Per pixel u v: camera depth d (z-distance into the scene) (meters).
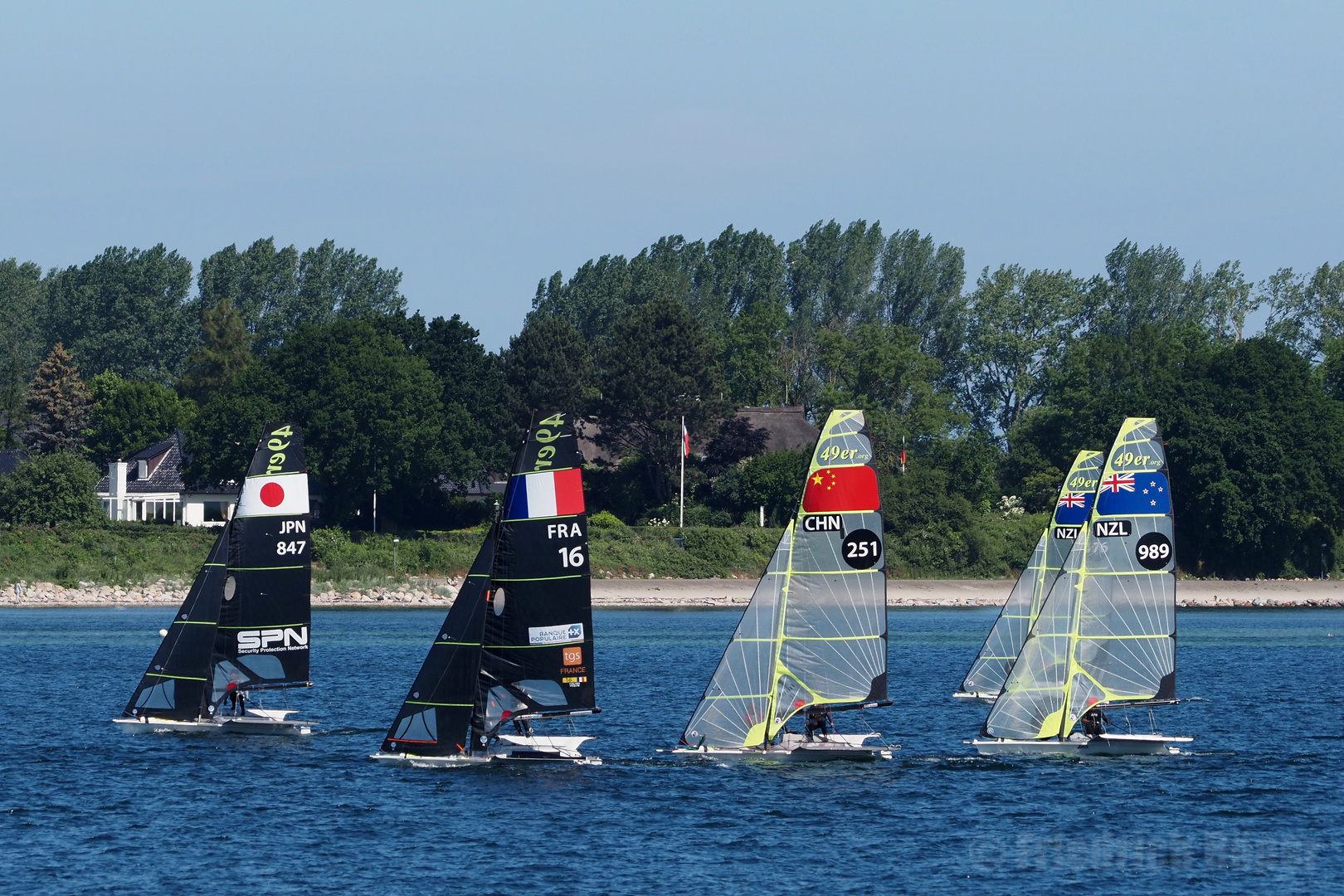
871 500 142.25
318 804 133.00
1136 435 149.75
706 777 145.62
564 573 140.12
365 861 115.12
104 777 144.25
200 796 135.88
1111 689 152.50
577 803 133.88
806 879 112.00
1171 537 149.38
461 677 145.50
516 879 110.75
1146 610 149.88
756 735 147.50
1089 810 135.38
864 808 134.25
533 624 140.38
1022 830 127.56
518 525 140.12
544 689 140.88
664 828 125.81
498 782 142.50
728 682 148.00
